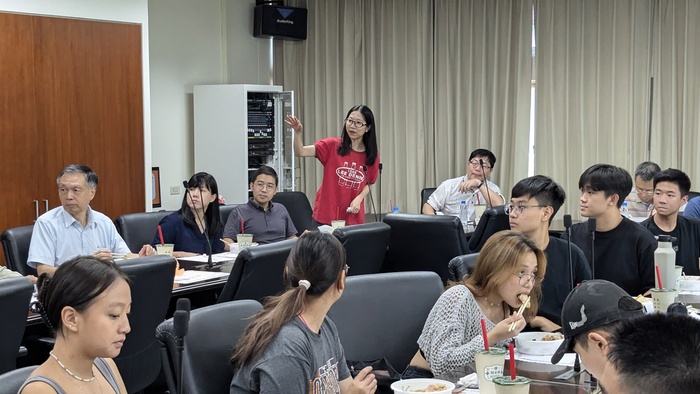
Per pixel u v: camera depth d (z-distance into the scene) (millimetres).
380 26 7922
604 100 7133
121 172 6469
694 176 6863
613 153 7117
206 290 4227
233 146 7531
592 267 3600
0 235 4531
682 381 1108
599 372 1970
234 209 5746
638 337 1180
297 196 6531
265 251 3676
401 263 5227
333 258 2387
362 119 5660
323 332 2469
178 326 2117
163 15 7453
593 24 7121
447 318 2822
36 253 4422
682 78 6875
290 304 2348
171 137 7602
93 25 6273
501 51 7480
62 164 6133
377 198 8016
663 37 6906
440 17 7680
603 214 3922
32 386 1901
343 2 8031
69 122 6164
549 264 3615
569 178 7293
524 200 3584
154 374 3574
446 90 7695
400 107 7895
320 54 8164
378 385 2766
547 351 2752
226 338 2432
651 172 5664
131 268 3260
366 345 2969
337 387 2449
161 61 7465
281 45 8344
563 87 7262
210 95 7574
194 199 5086
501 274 2859
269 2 7949
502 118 7512
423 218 5016
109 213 6410
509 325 2705
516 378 2162
